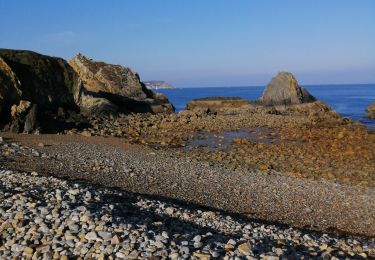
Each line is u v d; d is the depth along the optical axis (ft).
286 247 42.34
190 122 174.19
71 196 50.70
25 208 43.73
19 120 127.54
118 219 43.14
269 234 47.98
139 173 80.59
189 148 116.47
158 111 223.10
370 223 59.57
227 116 196.03
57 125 139.33
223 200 67.00
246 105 243.60
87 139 122.11
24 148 95.50
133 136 135.33
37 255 34.35
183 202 63.52
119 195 58.90
